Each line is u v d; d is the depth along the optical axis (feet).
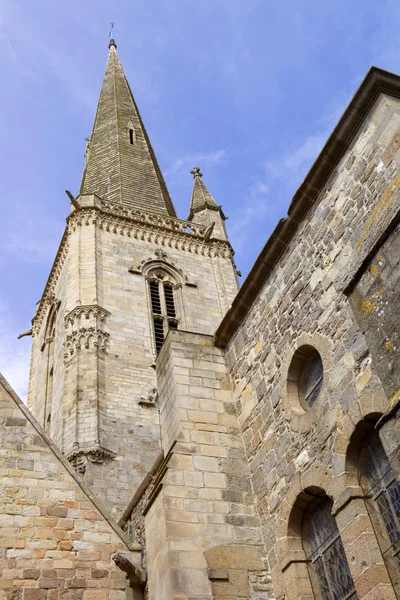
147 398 114.32
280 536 44.37
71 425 105.60
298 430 44.96
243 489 48.88
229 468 49.78
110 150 193.47
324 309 44.70
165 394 55.98
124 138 198.90
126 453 103.86
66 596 48.80
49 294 160.35
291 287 49.73
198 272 151.74
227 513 47.01
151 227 155.43
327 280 45.03
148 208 172.45
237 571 44.09
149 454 105.40
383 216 39.83
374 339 36.60
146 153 196.65
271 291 52.65
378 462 38.22
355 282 39.14
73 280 132.67
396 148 40.45
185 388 53.98
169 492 46.78
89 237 143.54
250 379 53.11
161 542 45.06
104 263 139.44
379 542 36.65
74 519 52.60
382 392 37.14
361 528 37.01
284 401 47.39
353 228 43.37
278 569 43.78
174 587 41.88
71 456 99.76
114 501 96.07
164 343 58.44
